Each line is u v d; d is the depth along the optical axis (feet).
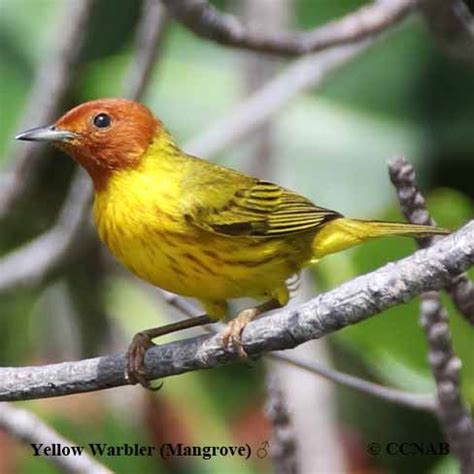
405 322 37.19
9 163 46.98
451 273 27.32
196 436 43.83
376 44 48.52
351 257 37.76
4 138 49.80
